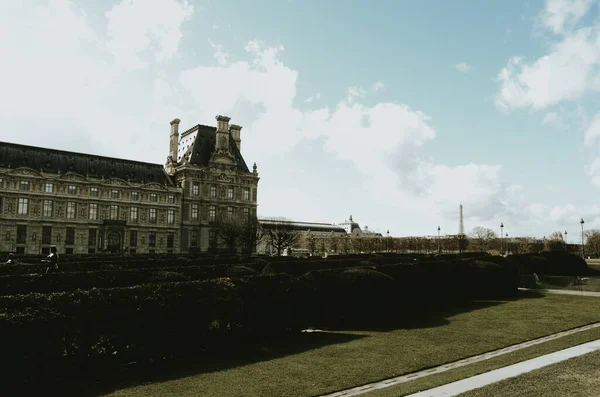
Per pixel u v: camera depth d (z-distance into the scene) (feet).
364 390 58.95
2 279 92.02
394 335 90.53
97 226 383.45
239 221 417.90
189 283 76.18
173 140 492.13
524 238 634.84
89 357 62.39
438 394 53.26
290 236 442.09
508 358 70.74
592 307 128.88
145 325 67.77
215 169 452.76
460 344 83.15
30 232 352.90
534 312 120.26
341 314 99.91
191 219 437.58
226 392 56.18
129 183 401.70
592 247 558.56
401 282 123.65
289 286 90.33
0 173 340.59
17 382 54.44
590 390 53.93
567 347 78.38
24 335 54.60
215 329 77.92
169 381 60.13
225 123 469.16
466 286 147.23
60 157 378.94
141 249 404.36
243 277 86.33
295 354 74.90
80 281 102.06
